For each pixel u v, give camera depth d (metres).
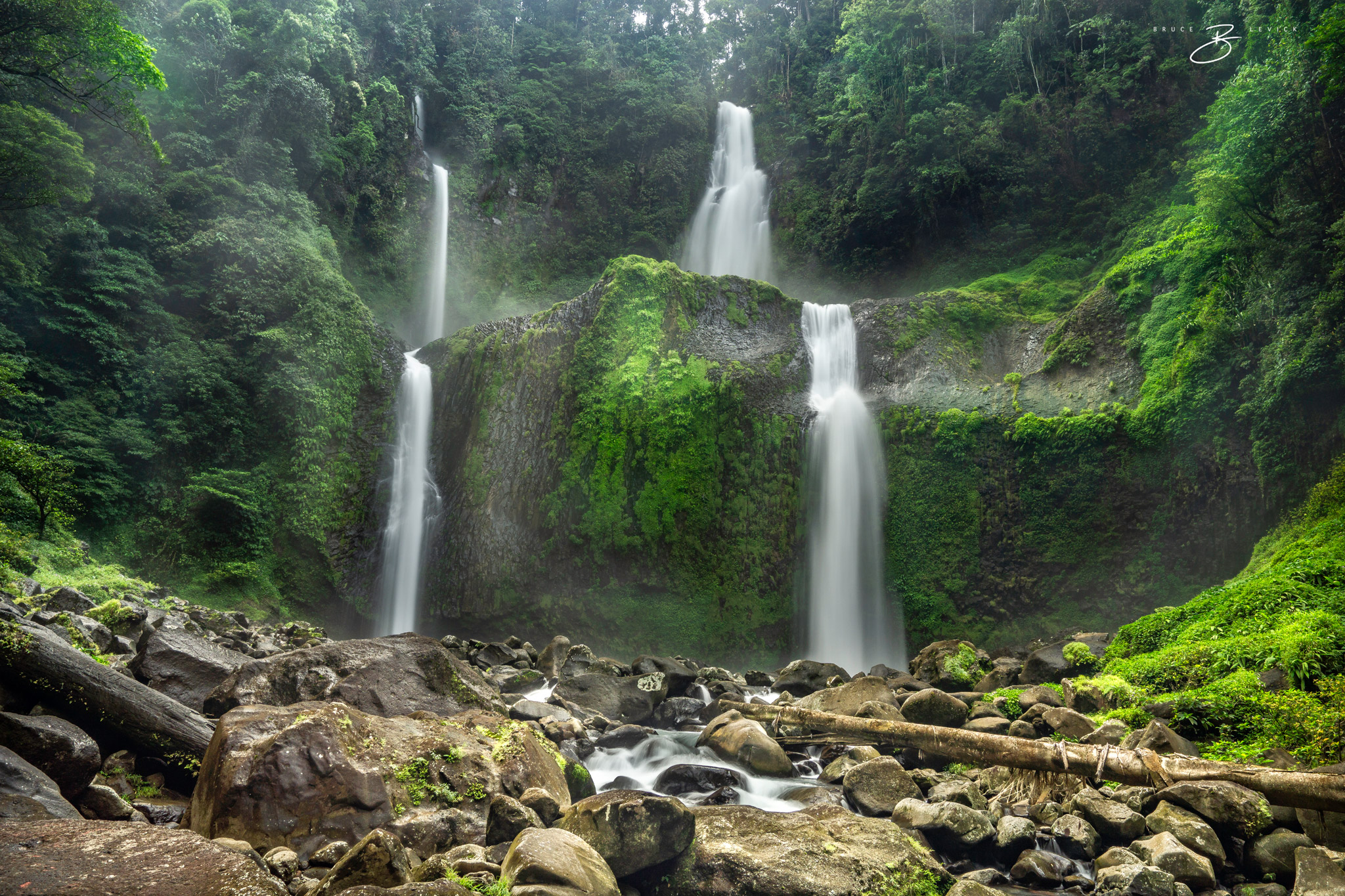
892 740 8.05
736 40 59.81
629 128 53.53
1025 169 41.12
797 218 49.12
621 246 51.75
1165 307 27.50
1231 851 5.88
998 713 10.13
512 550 29.45
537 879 3.79
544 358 32.25
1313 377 20.73
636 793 4.79
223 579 27.06
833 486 31.00
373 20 46.72
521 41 56.38
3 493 19.23
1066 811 6.65
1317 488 19.80
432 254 45.06
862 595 30.23
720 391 30.98
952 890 4.92
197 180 32.34
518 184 50.75
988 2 46.59
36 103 26.89
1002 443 29.73
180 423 28.88
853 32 48.62
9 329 25.56
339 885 3.60
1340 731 7.41
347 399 32.16
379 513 31.03
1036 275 36.59
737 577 29.64
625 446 30.19
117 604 11.13
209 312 31.30
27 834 3.49
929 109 43.75
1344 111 21.78
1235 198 24.03
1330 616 10.49
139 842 3.50
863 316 34.44
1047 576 28.05
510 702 11.27
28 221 25.94
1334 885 5.05
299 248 33.03
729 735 8.71
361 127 40.75
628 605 28.89
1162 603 25.55
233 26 35.34
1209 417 24.69
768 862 4.70
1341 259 20.78
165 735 5.95
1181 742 7.64
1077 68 41.88
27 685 5.65
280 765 4.94
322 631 18.09
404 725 5.93
